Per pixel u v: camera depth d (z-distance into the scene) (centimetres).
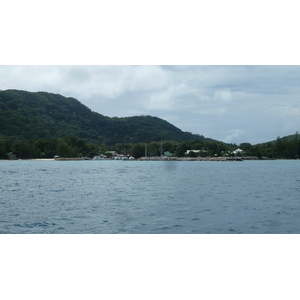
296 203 3275
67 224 2369
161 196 3844
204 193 4125
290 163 16988
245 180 6284
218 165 14562
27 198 3694
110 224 2361
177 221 2447
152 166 13575
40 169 10625
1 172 8900
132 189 4616
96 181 6059
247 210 2881
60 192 4266
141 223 2384
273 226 2295
